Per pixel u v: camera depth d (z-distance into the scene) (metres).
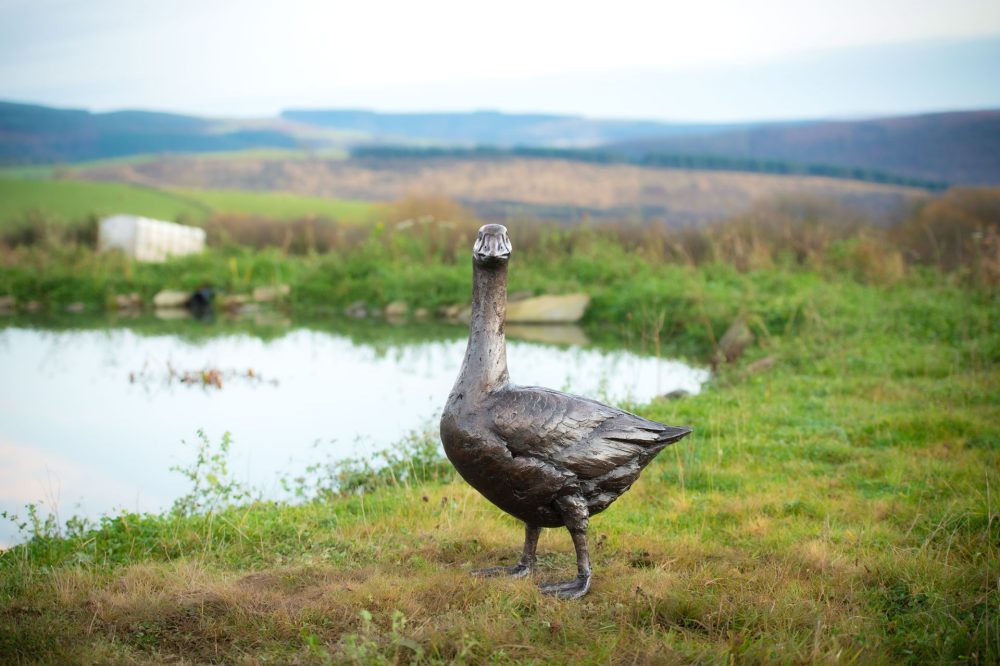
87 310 25.56
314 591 5.64
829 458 9.12
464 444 5.56
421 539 6.77
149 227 33.00
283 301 26.31
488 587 5.61
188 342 19.77
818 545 6.50
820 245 25.62
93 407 13.02
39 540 7.03
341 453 10.38
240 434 11.38
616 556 6.44
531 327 21.70
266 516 7.46
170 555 6.71
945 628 5.02
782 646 4.75
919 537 6.74
